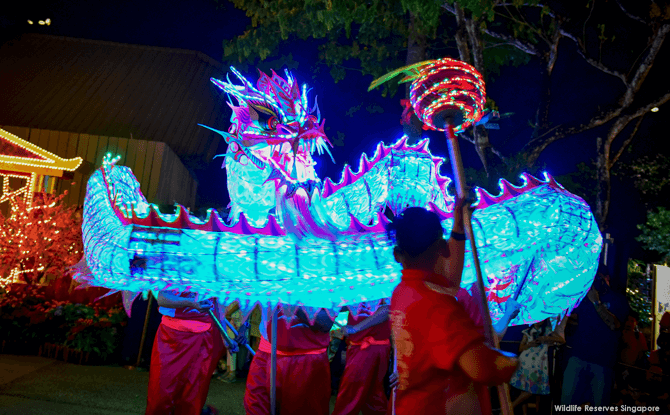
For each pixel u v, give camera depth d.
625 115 9.49
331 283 3.53
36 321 6.71
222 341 4.54
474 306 3.64
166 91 16.78
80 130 14.49
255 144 3.91
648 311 9.01
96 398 5.32
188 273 3.55
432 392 1.95
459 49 9.22
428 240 2.12
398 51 10.49
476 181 10.21
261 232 3.69
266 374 3.88
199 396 4.19
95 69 17.20
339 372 6.42
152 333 6.88
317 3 9.04
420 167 4.45
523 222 3.76
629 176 12.72
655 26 8.98
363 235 3.68
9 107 14.95
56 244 9.66
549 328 5.17
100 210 3.79
